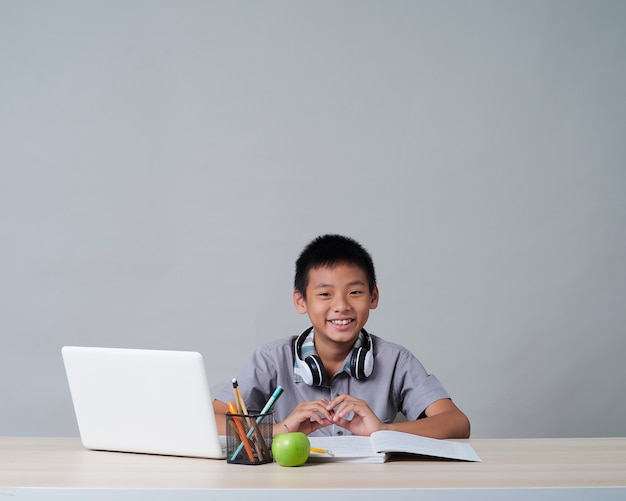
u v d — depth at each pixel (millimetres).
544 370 2992
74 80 2979
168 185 2975
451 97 3012
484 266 2996
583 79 3018
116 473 1244
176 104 2986
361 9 3014
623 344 3010
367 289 1909
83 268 2959
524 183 3014
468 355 2980
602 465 1312
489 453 1443
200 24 2992
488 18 3014
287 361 2027
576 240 3010
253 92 2992
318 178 2992
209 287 2971
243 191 2984
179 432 1382
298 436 1303
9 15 2973
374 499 1104
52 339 2947
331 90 3002
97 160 2973
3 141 2961
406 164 3000
